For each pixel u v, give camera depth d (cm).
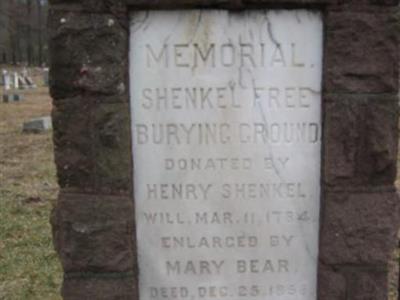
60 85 291
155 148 305
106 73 290
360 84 295
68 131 295
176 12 293
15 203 675
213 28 295
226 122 304
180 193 309
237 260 316
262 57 299
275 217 312
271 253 316
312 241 315
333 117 296
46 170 873
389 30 290
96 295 305
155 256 315
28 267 496
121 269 304
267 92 302
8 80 3106
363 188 304
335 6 288
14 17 4691
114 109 293
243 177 308
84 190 300
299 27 297
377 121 297
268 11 295
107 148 296
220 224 312
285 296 320
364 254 306
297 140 306
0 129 1381
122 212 301
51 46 287
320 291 313
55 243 304
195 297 319
